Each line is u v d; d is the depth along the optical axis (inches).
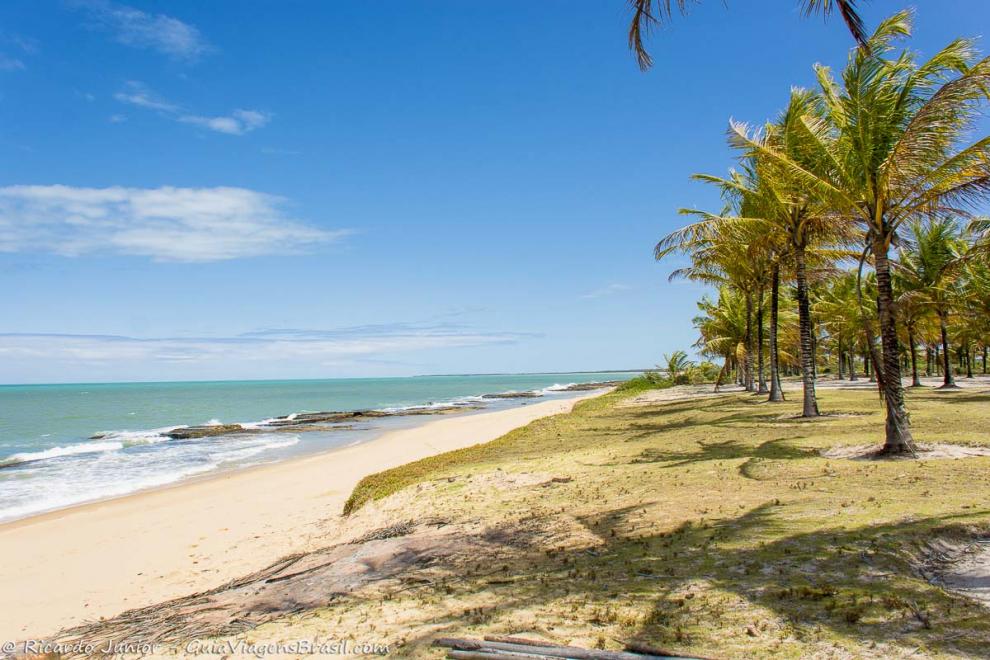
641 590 209.2
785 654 152.6
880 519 262.2
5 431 1529.3
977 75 391.9
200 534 488.7
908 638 155.0
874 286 1371.8
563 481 450.6
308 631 207.5
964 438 493.0
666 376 2294.5
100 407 2684.5
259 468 840.9
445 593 235.0
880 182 462.6
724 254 1066.1
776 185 633.6
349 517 475.5
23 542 485.4
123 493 693.3
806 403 757.3
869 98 466.6
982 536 232.1
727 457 490.0
